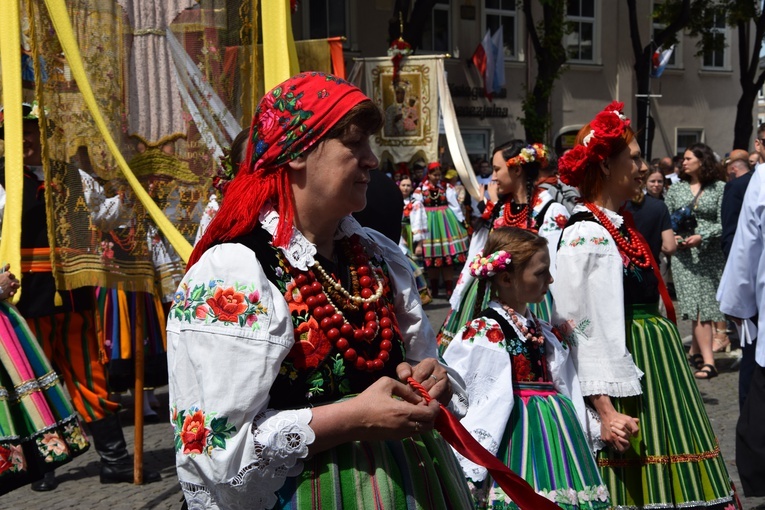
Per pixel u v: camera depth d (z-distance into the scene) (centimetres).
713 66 2272
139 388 436
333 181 163
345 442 160
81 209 391
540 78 1753
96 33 387
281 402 160
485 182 1506
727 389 629
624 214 325
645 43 2109
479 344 283
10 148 390
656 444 304
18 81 389
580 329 298
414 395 164
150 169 401
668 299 326
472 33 1917
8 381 334
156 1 396
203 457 148
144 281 404
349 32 1761
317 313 162
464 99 1920
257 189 163
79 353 441
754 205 386
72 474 472
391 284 187
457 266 1178
